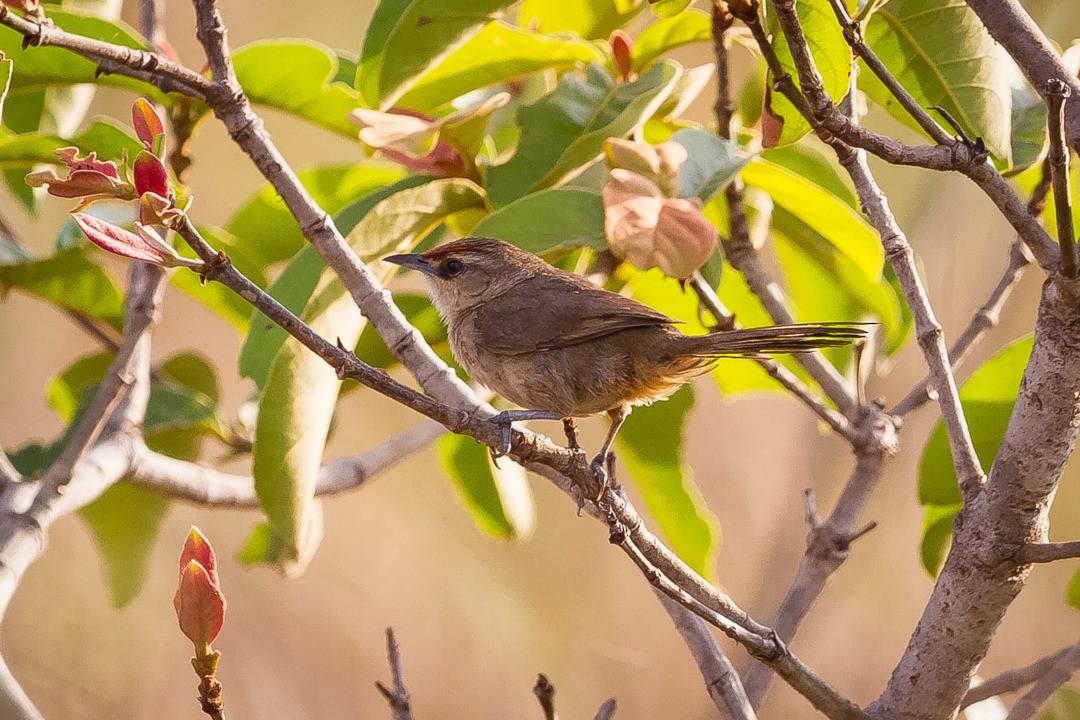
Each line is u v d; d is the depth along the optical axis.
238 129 6.95
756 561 15.73
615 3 10.24
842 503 8.79
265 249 10.91
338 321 7.91
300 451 7.47
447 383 7.53
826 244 9.98
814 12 6.70
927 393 9.05
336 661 15.59
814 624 15.15
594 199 8.29
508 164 8.90
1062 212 5.68
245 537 15.96
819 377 9.25
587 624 16.59
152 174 5.55
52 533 15.16
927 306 6.82
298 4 17.56
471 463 11.05
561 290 8.78
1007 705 14.47
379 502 16.67
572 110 8.98
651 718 16.14
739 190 9.20
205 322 16.11
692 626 6.98
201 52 16.69
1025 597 15.21
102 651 14.84
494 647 16.02
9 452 10.05
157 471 9.21
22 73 8.70
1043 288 6.30
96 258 11.58
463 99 10.10
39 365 15.57
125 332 9.01
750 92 10.27
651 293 10.54
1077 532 15.12
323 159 17.34
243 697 15.18
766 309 9.15
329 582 15.98
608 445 8.85
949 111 7.99
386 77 8.16
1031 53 6.32
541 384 8.59
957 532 6.62
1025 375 6.40
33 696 14.42
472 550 16.69
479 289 9.05
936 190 12.95
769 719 14.68
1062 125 5.40
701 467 16.33
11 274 10.20
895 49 7.94
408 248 8.79
